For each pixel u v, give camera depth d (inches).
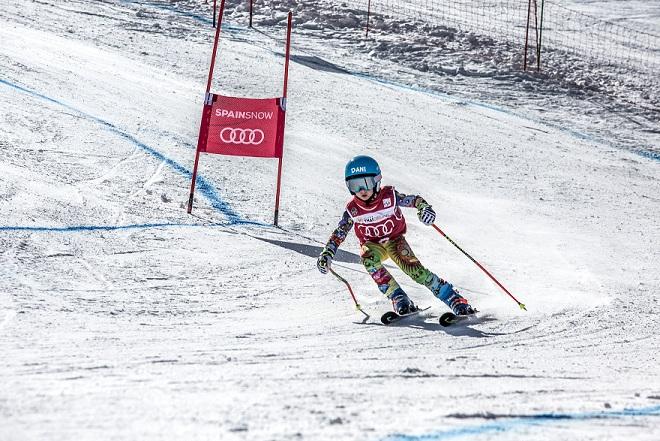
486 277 1034.1
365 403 478.0
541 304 904.9
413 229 1290.6
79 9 2987.2
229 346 673.6
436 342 738.2
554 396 534.6
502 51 3363.7
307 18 3405.5
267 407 454.3
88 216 1110.4
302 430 406.6
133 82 2054.6
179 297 859.4
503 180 1733.5
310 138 1863.9
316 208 1360.7
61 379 510.3
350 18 3442.4
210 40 2861.7
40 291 815.1
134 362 581.0
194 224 1166.3
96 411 426.6
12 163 1256.2
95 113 1674.5
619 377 622.8
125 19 2974.9
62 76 1934.1
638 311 882.1
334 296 918.4
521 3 4520.2
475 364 644.7
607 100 2987.2
